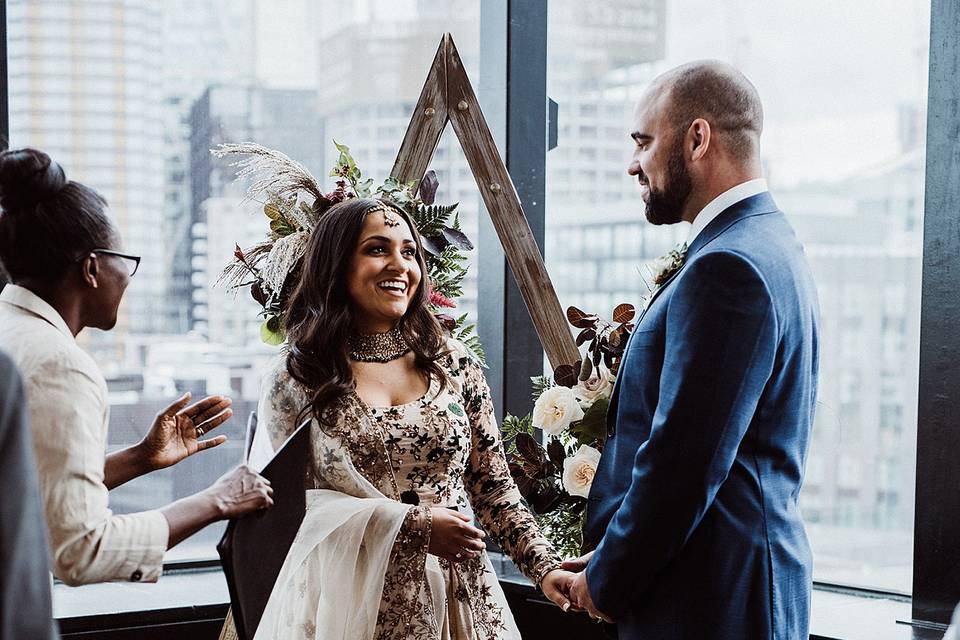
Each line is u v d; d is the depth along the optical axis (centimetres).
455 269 268
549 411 238
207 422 206
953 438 251
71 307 175
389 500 216
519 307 318
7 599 101
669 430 185
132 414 304
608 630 219
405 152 275
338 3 321
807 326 198
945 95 250
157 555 169
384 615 215
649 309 207
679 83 207
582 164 322
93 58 298
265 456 228
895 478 279
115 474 197
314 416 221
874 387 282
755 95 207
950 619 252
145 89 304
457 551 214
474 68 326
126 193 304
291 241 245
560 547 251
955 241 250
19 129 294
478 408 239
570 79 322
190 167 309
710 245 197
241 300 313
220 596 277
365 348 231
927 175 254
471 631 224
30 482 106
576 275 326
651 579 191
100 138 301
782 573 192
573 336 294
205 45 309
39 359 163
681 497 184
